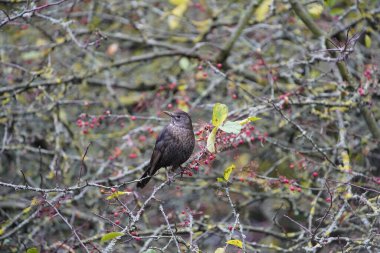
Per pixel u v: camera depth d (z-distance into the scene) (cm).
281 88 1214
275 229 1302
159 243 1109
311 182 1127
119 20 1421
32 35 1405
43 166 1353
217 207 1327
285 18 1327
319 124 1201
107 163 1184
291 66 1157
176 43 1582
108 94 1438
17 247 1081
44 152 1227
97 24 1347
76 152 1385
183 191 1307
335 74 1179
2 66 1273
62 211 1187
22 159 1389
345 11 1268
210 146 741
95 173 1265
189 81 1294
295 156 1202
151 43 1384
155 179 1286
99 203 1227
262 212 1380
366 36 1119
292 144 1230
